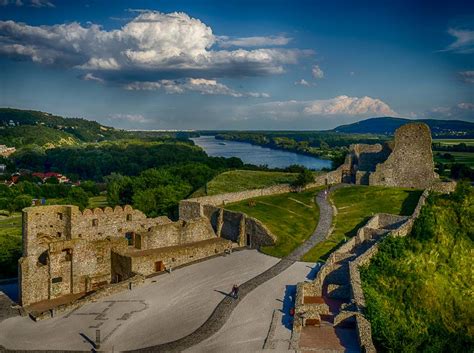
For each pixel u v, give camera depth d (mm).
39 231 81500
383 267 79312
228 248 96688
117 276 85938
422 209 96688
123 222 96188
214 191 151125
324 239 93375
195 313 68125
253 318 65375
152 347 59250
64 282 80875
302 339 58562
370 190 118312
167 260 87625
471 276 81938
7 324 68062
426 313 73125
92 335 62969
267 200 118000
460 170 165250
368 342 55094
